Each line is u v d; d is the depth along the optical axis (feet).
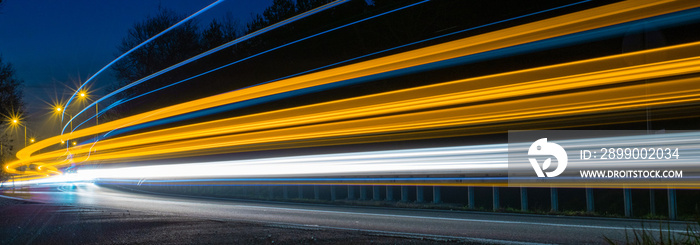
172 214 45.06
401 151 62.59
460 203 58.34
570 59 71.51
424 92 77.51
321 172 73.05
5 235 30.04
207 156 112.06
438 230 33.53
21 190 111.04
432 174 58.54
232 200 72.43
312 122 92.12
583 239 28.71
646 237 22.63
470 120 71.36
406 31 92.73
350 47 101.50
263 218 42.27
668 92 54.85
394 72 91.35
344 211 50.26
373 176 65.62
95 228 33.12
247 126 103.81
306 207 56.39
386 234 30.40
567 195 59.41
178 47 157.17
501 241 27.71
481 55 80.94
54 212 46.09
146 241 27.32
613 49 65.41
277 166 83.05
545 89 65.51
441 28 87.71
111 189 116.88
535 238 29.32
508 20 79.66
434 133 74.79
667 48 55.42
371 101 84.48
